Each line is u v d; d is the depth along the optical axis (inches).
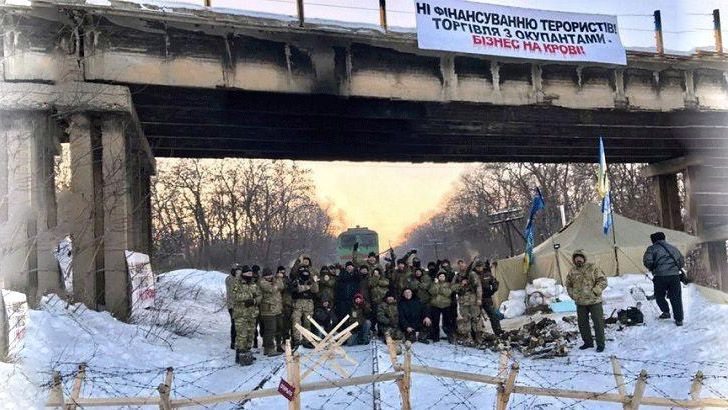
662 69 901.8
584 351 477.1
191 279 1171.3
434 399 332.8
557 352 471.2
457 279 576.1
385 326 575.2
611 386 362.0
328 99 760.3
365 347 527.8
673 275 494.3
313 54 717.3
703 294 634.8
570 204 2426.2
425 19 749.3
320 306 552.7
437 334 577.3
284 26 692.7
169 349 521.7
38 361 363.3
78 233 601.3
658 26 893.8
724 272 1285.7
